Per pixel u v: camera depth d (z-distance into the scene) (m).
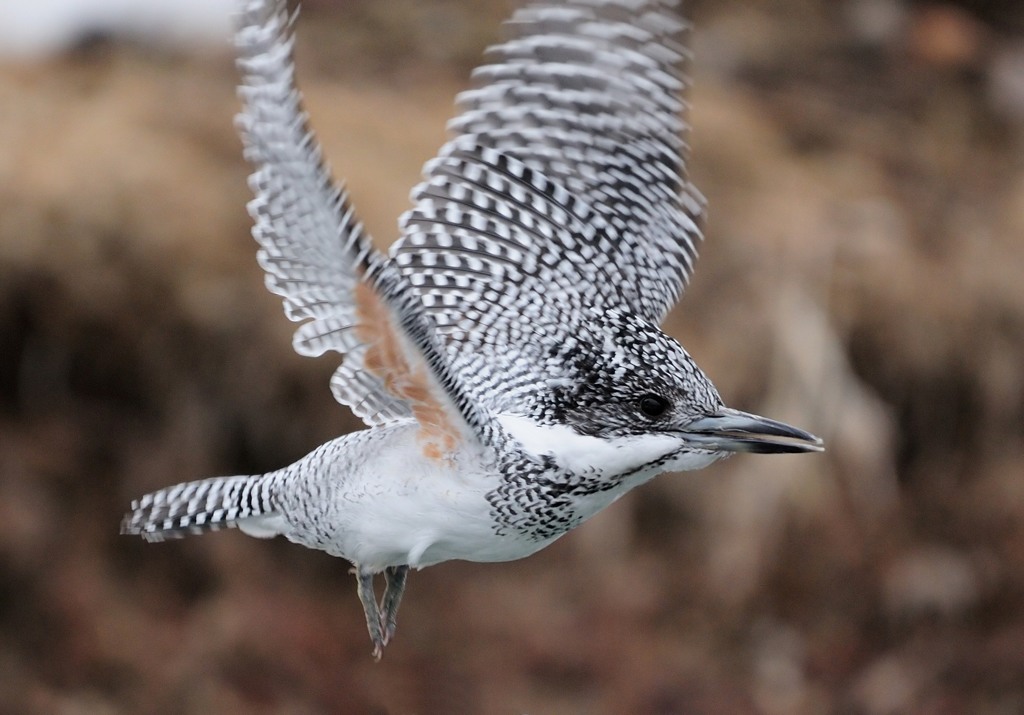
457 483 5.53
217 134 12.70
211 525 6.09
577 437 5.73
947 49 16.58
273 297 11.93
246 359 11.82
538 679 12.19
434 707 11.95
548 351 5.98
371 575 5.81
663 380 5.86
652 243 6.44
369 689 11.93
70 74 13.14
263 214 4.91
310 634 12.02
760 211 13.91
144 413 12.05
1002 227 14.71
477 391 5.93
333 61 14.18
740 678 12.59
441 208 6.06
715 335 12.95
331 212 4.66
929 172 15.18
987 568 13.56
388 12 15.02
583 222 6.30
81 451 11.95
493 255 6.12
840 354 13.24
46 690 11.43
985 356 14.00
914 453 14.03
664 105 6.53
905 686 12.90
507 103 6.35
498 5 15.28
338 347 5.36
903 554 13.34
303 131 4.48
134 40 13.52
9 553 11.66
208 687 11.66
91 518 11.95
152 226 11.97
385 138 12.95
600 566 12.77
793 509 13.10
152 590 12.02
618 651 12.39
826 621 13.10
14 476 11.84
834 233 13.88
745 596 12.94
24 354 11.95
